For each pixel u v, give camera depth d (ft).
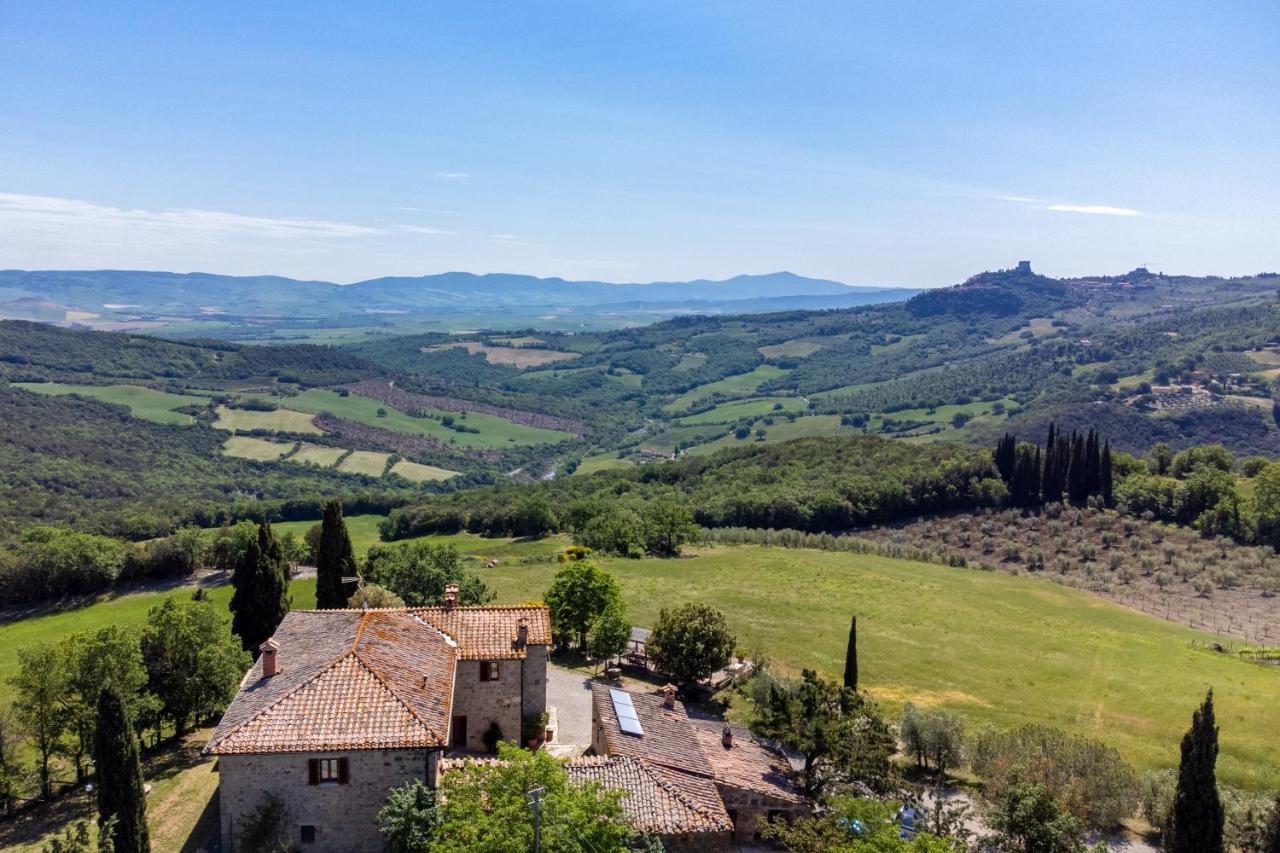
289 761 99.19
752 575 328.70
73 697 131.44
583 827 85.81
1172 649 255.50
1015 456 485.56
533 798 84.07
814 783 127.75
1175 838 118.83
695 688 185.78
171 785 125.70
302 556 356.18
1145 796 143.64
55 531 352.90
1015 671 228.43
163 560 330.54
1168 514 438.81
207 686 146.61
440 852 80.79
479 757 128.77
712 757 128.88
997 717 195.00
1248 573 355.56
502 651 134.00
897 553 398.62
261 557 181.47
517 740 135.64
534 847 80.84
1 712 138.00
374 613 130.11
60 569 302.66
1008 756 150.10
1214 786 116.88
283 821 99.30
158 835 109.70
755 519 462.19
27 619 285.64
